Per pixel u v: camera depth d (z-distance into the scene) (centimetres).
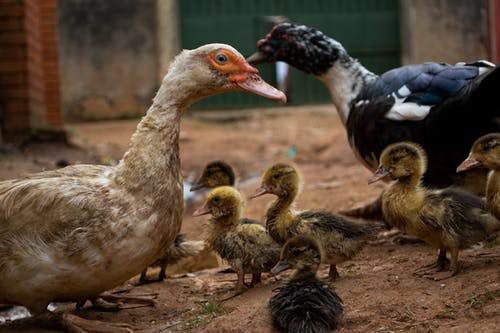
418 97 170
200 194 240
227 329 140
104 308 154
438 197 150
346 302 145
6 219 143
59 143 333
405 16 561
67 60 573
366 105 177
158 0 572
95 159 317
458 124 167
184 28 584
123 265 145
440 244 150
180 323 148
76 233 143
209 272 174
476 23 549
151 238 146
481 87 161
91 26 573
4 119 323
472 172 169
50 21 383
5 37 320
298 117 548
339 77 186
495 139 149
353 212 197
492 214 150
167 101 150
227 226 156
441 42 554
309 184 253
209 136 471
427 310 140
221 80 151
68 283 144
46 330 146
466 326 134
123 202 145
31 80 327
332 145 367
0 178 237
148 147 148
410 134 171
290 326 136
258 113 562
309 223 154
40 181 145
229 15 582
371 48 584
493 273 146
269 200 230
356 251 155
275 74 591
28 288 144
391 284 149
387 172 154
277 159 354
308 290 138
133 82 577
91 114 577
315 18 582
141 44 576
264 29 582
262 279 163
